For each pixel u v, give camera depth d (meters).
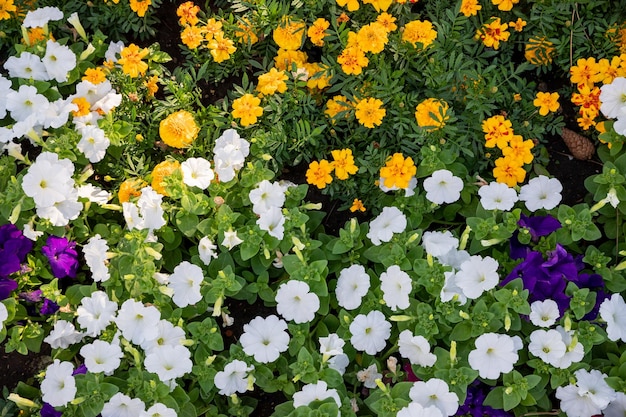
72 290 1.52
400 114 1.57
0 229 1.49
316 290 1.48
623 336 1.42
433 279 1.44
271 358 1.44
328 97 1.67
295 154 1.63
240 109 1.55
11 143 1.52
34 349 1.51
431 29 1.57
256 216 1.55
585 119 1.57
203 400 1.49
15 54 1.69
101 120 1.56
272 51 1.69
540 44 1.62
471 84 1.57
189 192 1.50
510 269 1.50
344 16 1.61
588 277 1.45
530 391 1.43
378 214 1.58
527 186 1.50
